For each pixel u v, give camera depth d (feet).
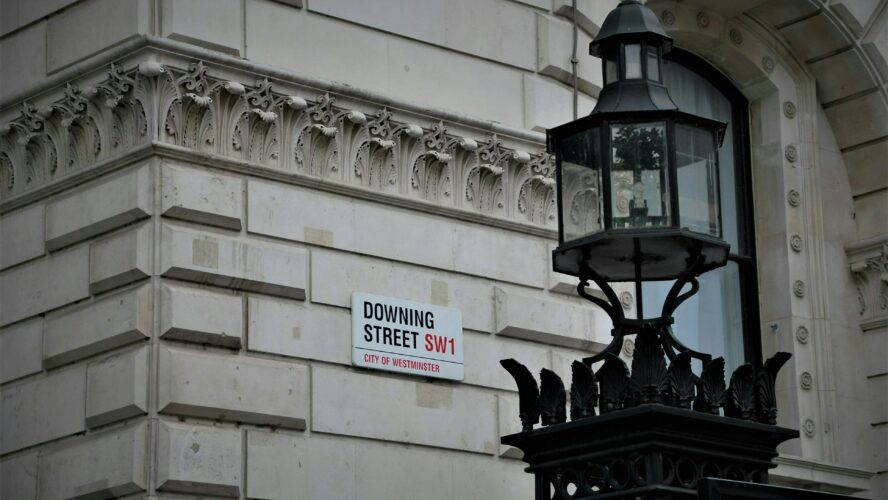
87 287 41.27
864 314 62.39
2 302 43.96
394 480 42.68
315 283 42.24
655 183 34.76
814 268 61.46
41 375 42.24
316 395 41.55
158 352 39.09
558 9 49.73
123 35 41.45
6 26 45.70
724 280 61.11
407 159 44.93
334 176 43.27
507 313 46.16
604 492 33.47
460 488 44.09
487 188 46.78
